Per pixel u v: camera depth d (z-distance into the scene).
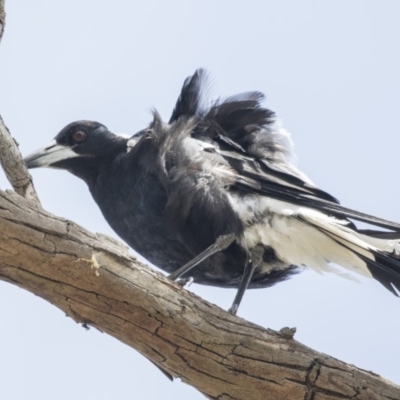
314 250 11.75
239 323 9.52
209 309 9.39
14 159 9.36
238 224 11.58
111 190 12.52
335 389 9.66
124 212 12.35
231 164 11.98
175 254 12.25
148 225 12.09
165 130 11.85
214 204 11.41
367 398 9.73
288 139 12.86
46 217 8.30
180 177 11.50
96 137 12.94
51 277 8.45
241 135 12.70
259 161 12.25
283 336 9.65
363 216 11.55
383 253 11.41
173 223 11.77
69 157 13.04
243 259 11.99
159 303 8.98
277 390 9.58
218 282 12.65
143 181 11.95
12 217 8.05
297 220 11.66
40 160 13.08
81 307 8.78
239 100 12.72
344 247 11.57
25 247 8.17
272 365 9.51
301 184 12.04
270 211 11.70
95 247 8.59
